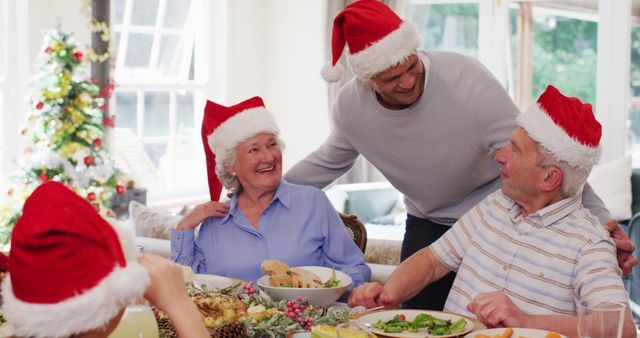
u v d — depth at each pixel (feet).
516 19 21.25
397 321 6.33
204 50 22.95
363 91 8.75
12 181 16.72
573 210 6.87
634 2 19.95
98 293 3.51
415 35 7.91
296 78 23.76
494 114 8.36
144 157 21.52
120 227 3.81
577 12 20.51
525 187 6.84
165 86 21.93
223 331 5.68
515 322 6.06
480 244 7.28
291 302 6.38
